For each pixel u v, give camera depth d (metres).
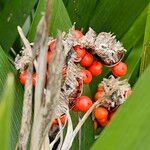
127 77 0.41
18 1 0.41
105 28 0.41
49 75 0.27
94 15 0.41
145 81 0.26
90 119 0.38
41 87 0.28
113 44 0.36
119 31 0.41
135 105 0.26
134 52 0.42
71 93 0.34
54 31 0.37
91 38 0.35
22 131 0.29
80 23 0.42
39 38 0.27
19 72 0.36
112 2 0.41
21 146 0.29
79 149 0.37
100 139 0.27
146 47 0.39
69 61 0.34
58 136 0.33
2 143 0.24
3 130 0.24
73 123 0.37
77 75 0.34
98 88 0.38
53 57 0.27
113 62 0.36
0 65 0.35
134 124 0.26
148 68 0.25
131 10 0.41
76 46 0.35
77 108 0.35
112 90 0.36
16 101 0.35
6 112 0.24
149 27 0.38
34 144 0.29
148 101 0.25
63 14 0.37
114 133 0.26
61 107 0.33
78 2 0.42
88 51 0.35
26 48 0.33
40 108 0.28
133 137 0.26
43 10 0.38
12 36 0.41
